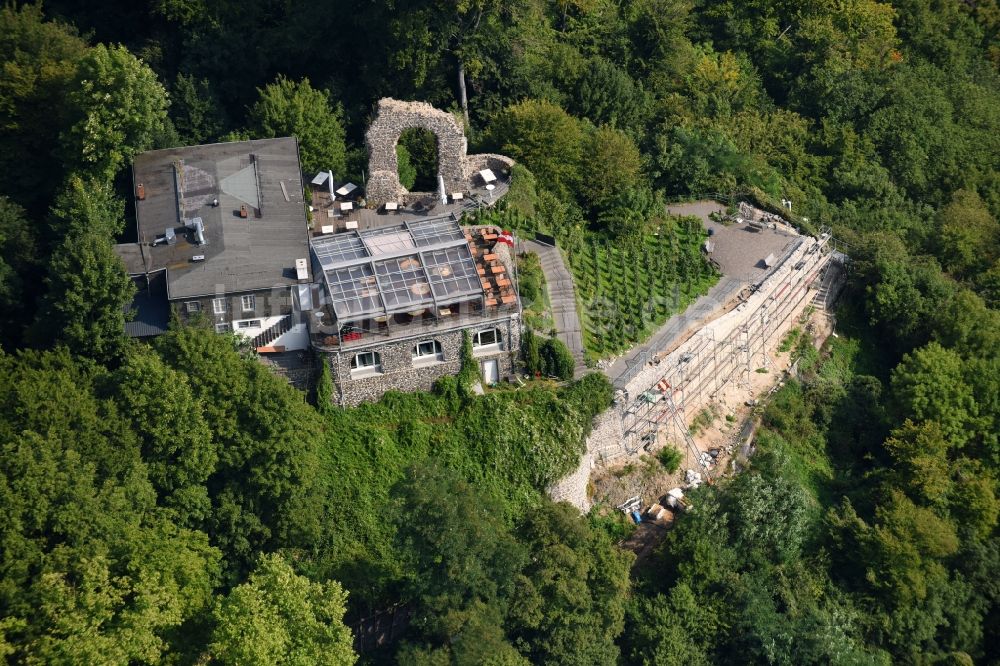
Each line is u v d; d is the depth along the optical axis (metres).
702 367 107.25
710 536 95.81
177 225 98.06
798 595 97.50
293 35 119.38
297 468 84.94
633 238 116.62
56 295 90.69
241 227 97.94
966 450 113.75
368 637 88.00
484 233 101.75
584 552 87.88
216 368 85.38
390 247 95.50
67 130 101.88
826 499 108.81
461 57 123.62
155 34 121.69
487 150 120.25
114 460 80.50
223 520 83.88
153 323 94.00
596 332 104.81
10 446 76.94
